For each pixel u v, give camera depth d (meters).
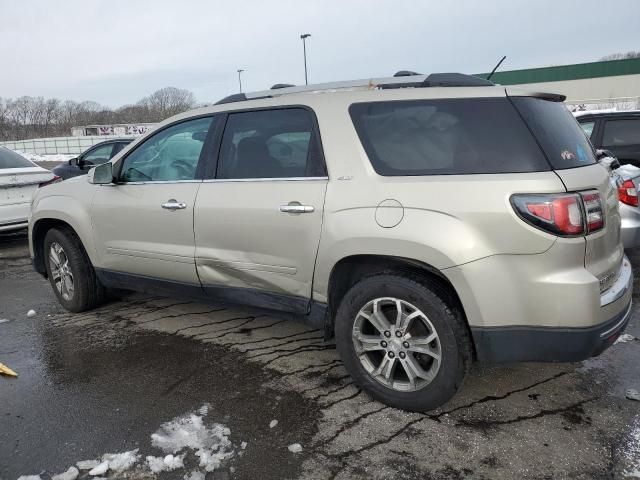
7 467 2.55
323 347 3.83
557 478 2.37
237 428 2.82
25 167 8.00
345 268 3.07
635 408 2.90
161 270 3.93
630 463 2.45
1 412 3.05
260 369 3.50
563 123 2.95
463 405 2.98
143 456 2.60
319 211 3.02
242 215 3.35
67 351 3.90
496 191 2.54
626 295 2.78
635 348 3.62
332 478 2.42
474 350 2.77
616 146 6.83
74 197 4.46
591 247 2.55
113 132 55.69
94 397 3.20
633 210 5.00
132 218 4.01
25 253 7.64
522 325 2.56
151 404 3.09
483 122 2.73
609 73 44.97
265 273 3.35
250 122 3.49
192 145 3.78
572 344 2.51
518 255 2.51
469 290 2.59
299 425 2.83
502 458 2.52
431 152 2.80
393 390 2.91
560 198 2.47
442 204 2.65
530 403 2.98
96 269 4.45
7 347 4.02
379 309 2.91
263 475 2.45
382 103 3.01
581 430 2.71
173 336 4.12
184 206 3.66
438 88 2.93
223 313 4.61
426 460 2.52
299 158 3.21
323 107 3.16
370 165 2.92
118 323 4.45
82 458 2.60
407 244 2.70
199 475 2.46
